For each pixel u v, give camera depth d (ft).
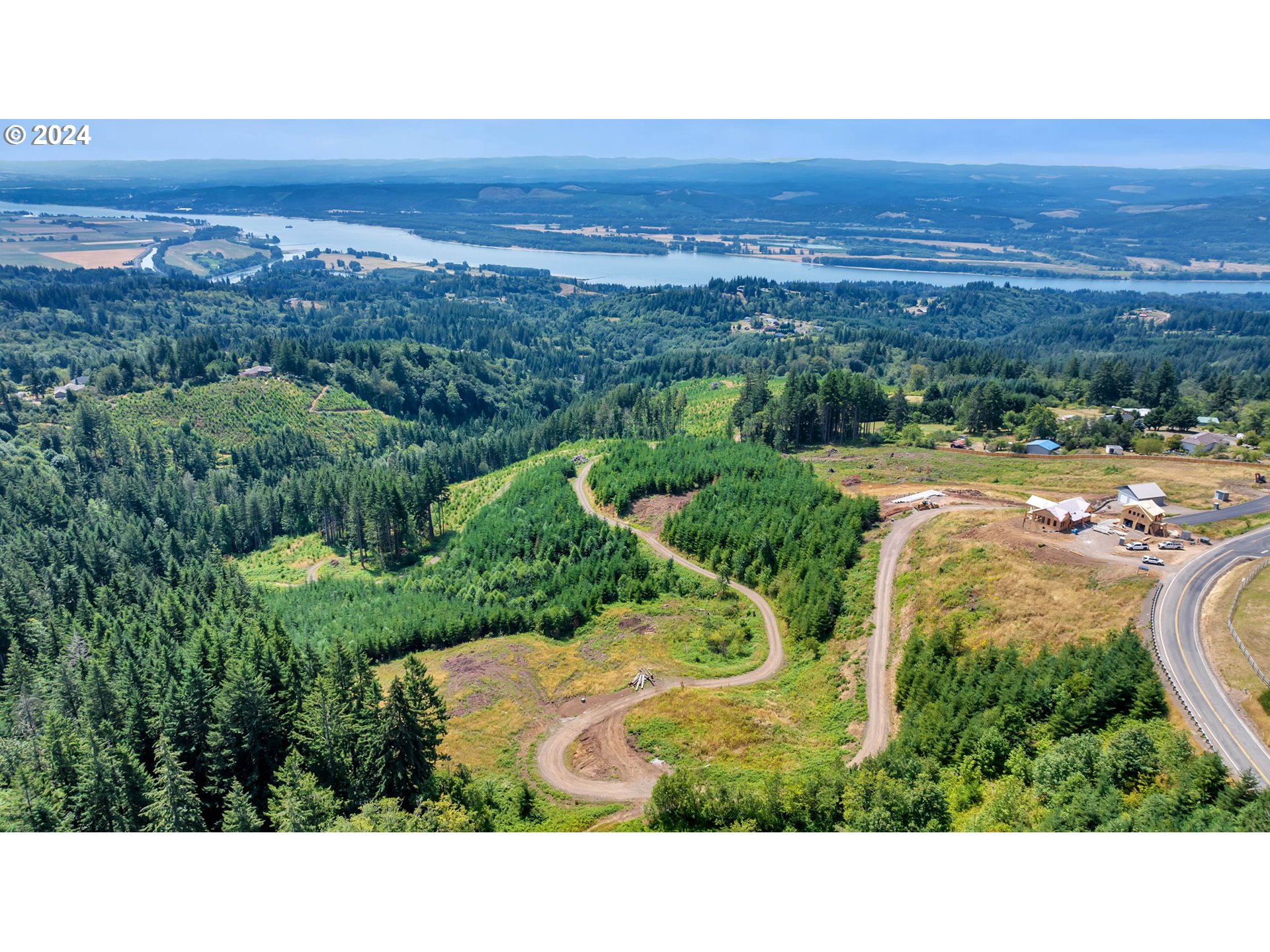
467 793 266.16
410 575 545.44
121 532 595.47
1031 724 246.27
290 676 286.66
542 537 510.58
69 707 310.86
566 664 377.30
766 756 287.69
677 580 450.30
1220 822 182.09
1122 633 268.82
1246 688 236.63
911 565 370.32
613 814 262.47
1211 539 345.51
